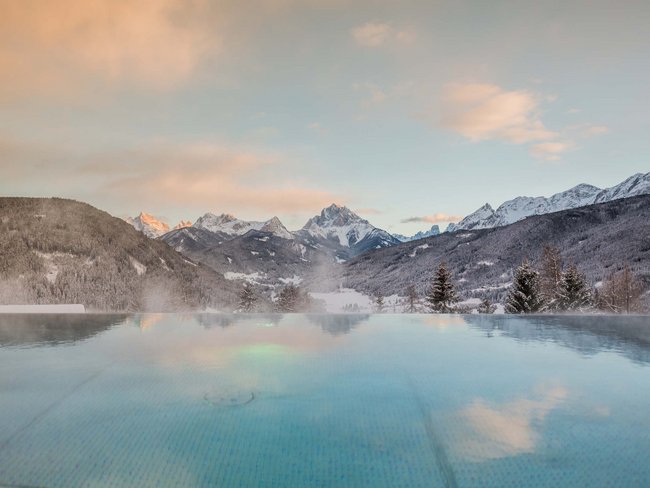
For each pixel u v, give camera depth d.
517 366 2.63
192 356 2.86
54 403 1.98
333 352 2.98
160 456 1.50
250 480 1.37
